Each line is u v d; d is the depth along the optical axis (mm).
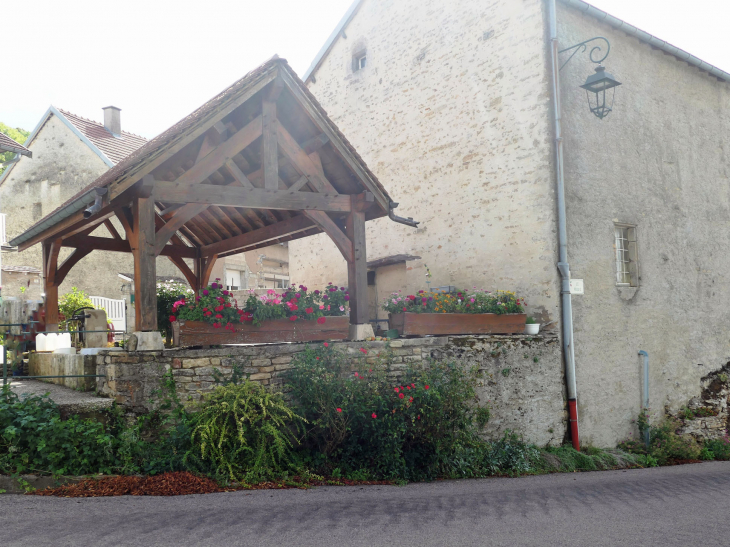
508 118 9438
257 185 7184
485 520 4844
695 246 11273
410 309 8000
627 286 9922
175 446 5602
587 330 9172
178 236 9883
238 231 9047
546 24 9000
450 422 6824
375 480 6246
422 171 10961
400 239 11391
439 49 10680
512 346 8266
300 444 6336
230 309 6320
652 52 10820
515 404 8227
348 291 7336
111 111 18797
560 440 8664
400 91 11461
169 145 5938
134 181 5758
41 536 3812
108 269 17859
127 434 5500
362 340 7129
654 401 10133
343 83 12828
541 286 8898
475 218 9930
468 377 7723
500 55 9586
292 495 5285
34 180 18422
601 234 9523
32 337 9062
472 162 10016
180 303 6238
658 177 10672
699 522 5074
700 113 11758
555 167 8867
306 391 6309
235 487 5352
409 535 4293
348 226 7316
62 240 8375
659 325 10367
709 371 11242
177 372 5922
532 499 5812
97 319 8734
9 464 5012
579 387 9008
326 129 6848
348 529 4344
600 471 8117
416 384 6762
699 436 10469
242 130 6562
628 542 4371
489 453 7582
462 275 10102
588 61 9617
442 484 6434
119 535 3896
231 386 5855
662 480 7340
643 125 10492
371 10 12133
